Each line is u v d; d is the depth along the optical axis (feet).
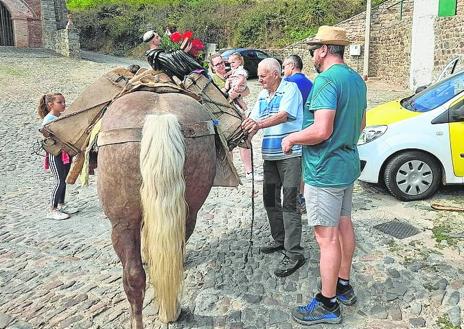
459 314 13.30
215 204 22.48
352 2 96.43
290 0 101.40
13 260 17.15
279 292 14.64
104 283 15.42
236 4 112.88
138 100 11.28
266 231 19.20
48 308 14.02
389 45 73.15
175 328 12.85
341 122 11.85
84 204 23.30
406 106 23.89
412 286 14.71
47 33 95.76
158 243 9.97
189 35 13.62
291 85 15.01
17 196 24.63
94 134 11.71
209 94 13.46
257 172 27.30
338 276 13.76
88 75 69.31
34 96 53.52
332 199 12.16
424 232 18.53
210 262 16.56
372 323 13.03
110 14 124.88
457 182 21.86
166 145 9.94
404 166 21.76
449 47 52.75
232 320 13.25
